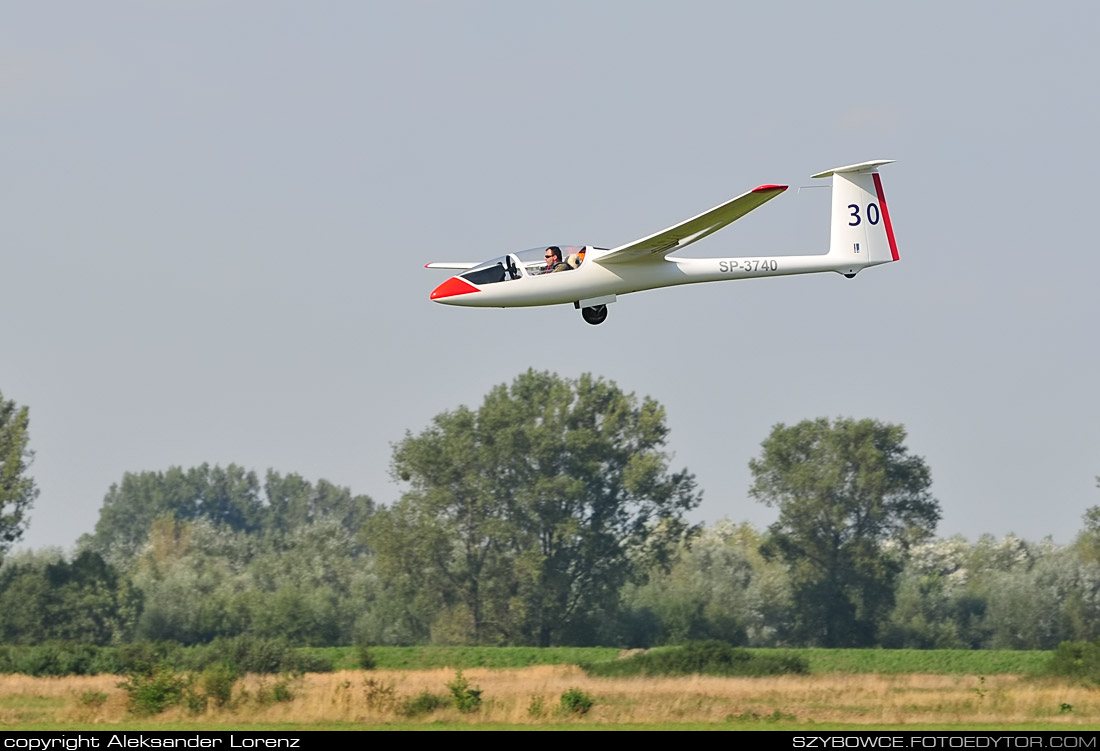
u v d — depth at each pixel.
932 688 116.38
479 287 84.06
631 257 85.12
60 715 86.25
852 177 95.88
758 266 91.00
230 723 80.31
